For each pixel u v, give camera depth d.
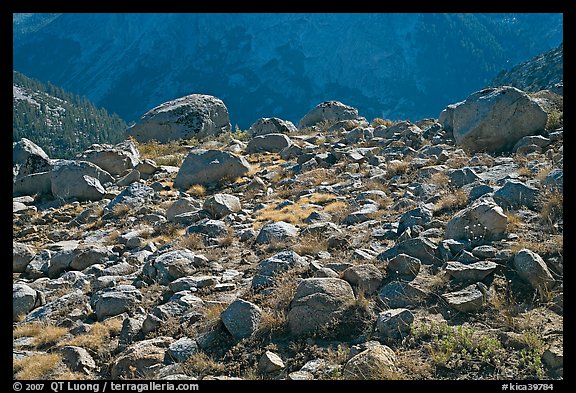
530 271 8.80
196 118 33.28
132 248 14.58
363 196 15.38
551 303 8.29
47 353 9.54
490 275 9.12
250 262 12.22
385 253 10.47
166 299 10.90
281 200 17.11
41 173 21.72
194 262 12.13
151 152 27.48
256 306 9.16
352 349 7.94
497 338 7.77
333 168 19.36
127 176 21.67
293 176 19.81
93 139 180.88
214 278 11.19
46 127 176.00
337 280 9.09
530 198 11.57
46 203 20.53
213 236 13.93
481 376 7.13
